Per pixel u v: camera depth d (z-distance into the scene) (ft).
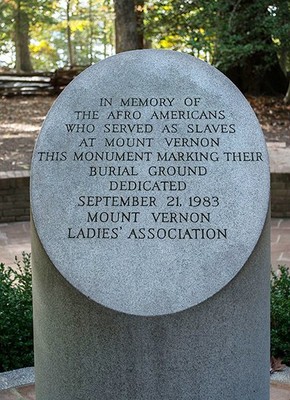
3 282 11.85
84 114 8.63
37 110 41.11
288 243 18.24
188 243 8.11
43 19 72.08
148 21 37.27
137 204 8.27
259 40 35.40
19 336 10.96
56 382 8.21
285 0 33.99
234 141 8.46
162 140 8.46
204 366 7.91
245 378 8.13
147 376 7.89
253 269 8.07
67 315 8.04
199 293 7.89
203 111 8.58
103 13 66.44
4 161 26.30
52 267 8.09
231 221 8.18
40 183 8.41
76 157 8.47
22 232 19.85
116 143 8.48
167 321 7.82
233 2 33.40
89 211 8.28
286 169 21.66
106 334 7.89
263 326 8.27
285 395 9.80
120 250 8.12
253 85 40.91
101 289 7.95
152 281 7.97
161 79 8.77
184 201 8.25
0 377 10.38
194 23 33.99
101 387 7.98
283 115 36.70
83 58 94.48
